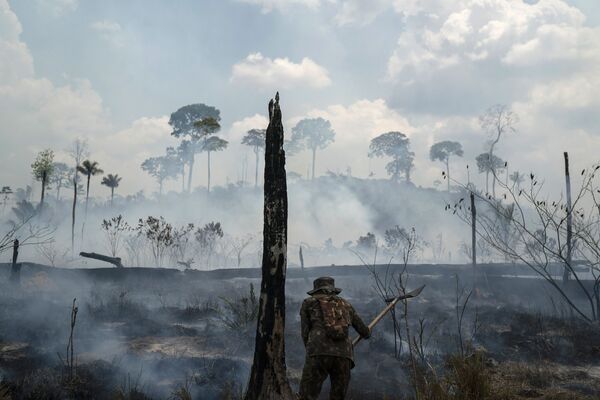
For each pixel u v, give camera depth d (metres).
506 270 16.58
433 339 9.25
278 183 4.89
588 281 13.77
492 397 5.74
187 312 11.59
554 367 7.63
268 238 4.84
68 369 6.46
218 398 5.79
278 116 5.00
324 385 6.47
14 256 14.80
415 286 16.06
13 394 5.54
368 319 11.12
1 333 8.88
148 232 23.70
